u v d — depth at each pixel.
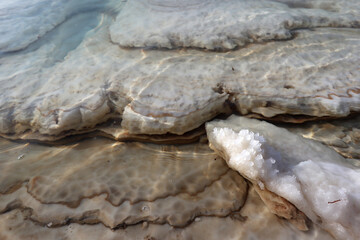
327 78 2.64
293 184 1.75
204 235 1.73
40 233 1.77
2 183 2.11
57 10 4.82
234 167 1.94
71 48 3.61
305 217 1.70
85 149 2.47
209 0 4.30
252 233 1.71
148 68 2.90
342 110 2.39
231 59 2.97
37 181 2.12
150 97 2.53
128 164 2.29
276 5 4.22
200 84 2.64
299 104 2.47
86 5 5.02
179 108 2.41
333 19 3.67
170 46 3.27
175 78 2.72
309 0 4.45
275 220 1.77
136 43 3.39
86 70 2.99
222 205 1.90
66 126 2.49
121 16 4.31
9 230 1.78
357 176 1.82
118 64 3.02
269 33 3.35
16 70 3.15
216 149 2.24
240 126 2.37
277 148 2.09
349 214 1.60
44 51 3.61
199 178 2.12
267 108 2.53
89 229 1.79
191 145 2.46
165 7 4.23
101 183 2.09
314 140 2.24
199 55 3.08
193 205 1.91
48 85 2.84
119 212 1.87
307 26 3.57
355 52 2.98
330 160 2.01
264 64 2.85
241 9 3.99
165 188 2.04
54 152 2.45
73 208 1.91
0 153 2.44
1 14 4.64
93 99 2.57
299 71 2.73
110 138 2.59
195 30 3.49
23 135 2.59
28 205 1.94
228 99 2.56
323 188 1.71
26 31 4.08
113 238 1.73
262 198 1.87
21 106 2.63
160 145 2.50
